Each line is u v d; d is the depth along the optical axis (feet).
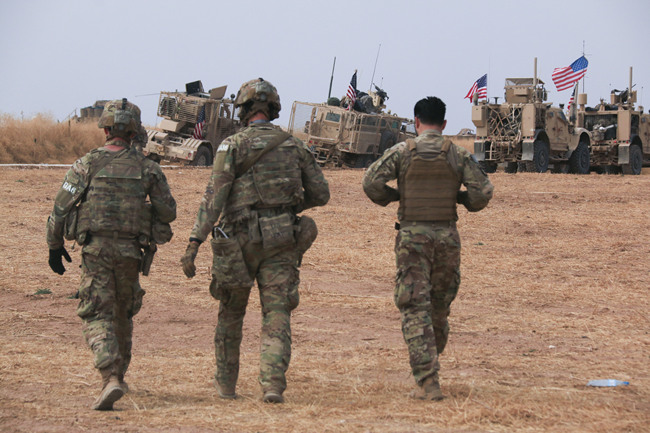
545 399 26.20
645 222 82.33
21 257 59.77
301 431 22.06
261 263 26.81
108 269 26.99
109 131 28.12
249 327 41.91
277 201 26.68
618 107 176.76
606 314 43.88
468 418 23.18
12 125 209.97
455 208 27.66
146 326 41.55
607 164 177.06
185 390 29.22
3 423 23.49
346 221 81.92
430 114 27.78
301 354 35.47
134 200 27.37
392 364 33.60
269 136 26.96
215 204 26.27
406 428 22.20
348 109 177.99
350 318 43.47
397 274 27.37
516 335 39.29
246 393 28.96
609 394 27.14
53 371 31.58
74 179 27.12
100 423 23.47
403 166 27.45
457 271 27.99
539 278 54.70
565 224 80.94
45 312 43.86
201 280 53.52
